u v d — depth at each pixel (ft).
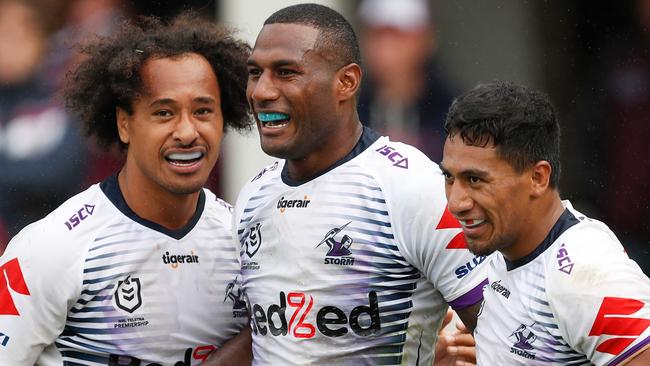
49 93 100.73
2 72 100.68
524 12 102.01
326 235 55.93
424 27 101.14
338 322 56.13
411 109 100.73
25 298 57.26
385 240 55.57
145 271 58.59
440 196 55.21
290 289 56.54
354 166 56.54
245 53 60.29
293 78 54.95
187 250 59.62
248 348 60.90
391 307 56.39
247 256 58.49
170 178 57.06
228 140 100.27
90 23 102.58
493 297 53.06
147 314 58.70
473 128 49.96
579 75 102.37
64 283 57.16
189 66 57.16
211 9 102.06
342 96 56.29
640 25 101.60
